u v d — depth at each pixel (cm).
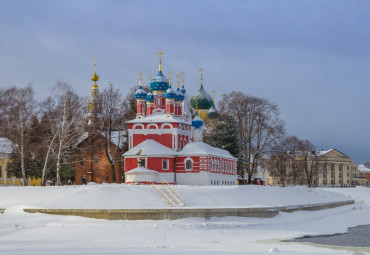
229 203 7594
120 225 6025
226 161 11106
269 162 14662
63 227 5925
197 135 11088
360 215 8544
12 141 9719
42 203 6825
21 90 9431
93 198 6925
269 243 5425
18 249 4659
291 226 6800
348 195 12038
